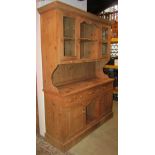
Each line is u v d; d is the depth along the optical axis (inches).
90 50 119.1
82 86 103.3
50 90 90.9
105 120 127.3
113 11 169.9
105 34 126.3
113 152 90.1
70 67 111.2
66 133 91.0
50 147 93.1
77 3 111.6
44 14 87.7
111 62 175.3
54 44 85.0
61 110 87.3
